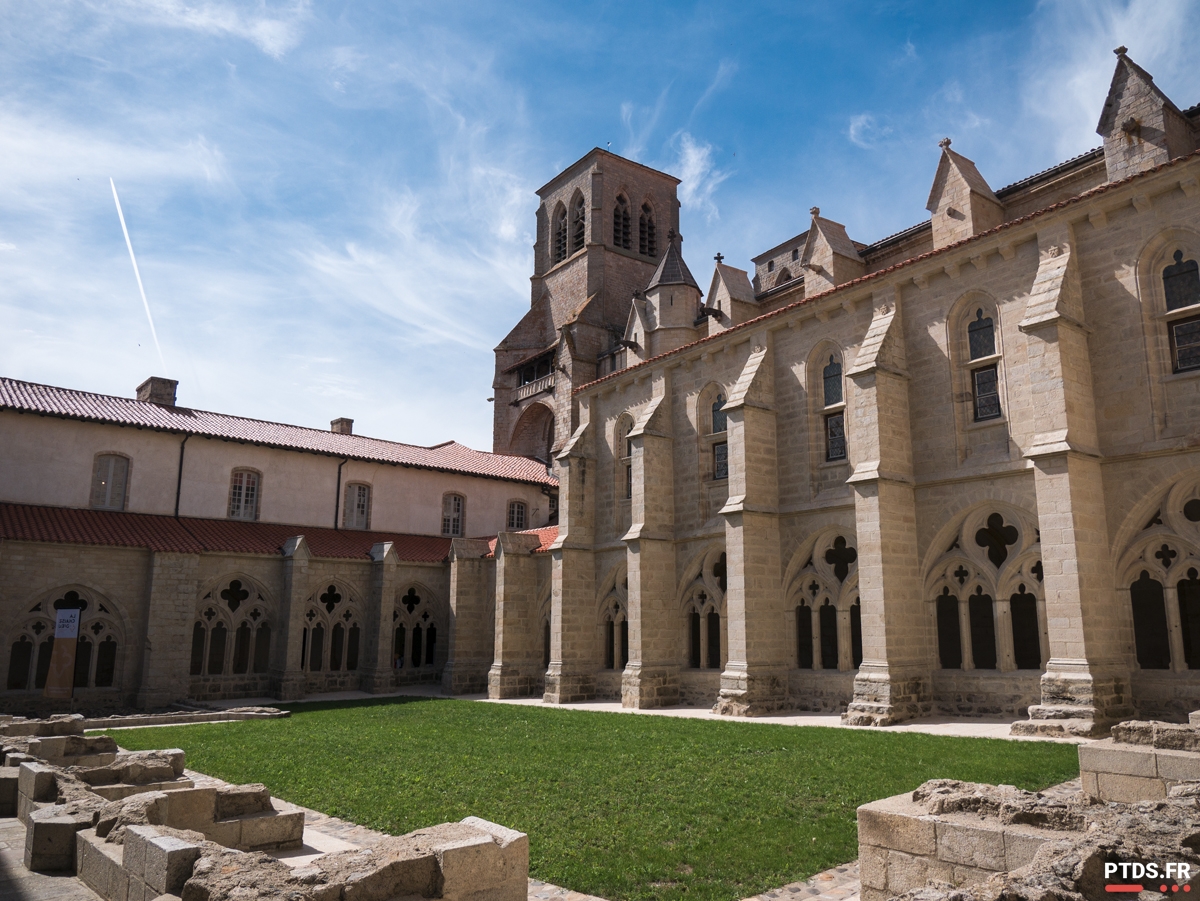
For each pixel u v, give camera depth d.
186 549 36.12
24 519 34.53
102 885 8.59
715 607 31.97
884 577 23.88
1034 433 21.22
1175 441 20.08
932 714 23.92
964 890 5.76
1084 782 10.62
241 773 16.89
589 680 35.81
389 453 48.78
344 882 6.56
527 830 11.75
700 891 9.11
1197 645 22.83
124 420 39.22
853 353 28.08
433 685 43.75
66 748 15.17
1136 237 21.39
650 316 49.28
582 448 38.66
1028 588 22.73
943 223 29.80
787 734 20.78
